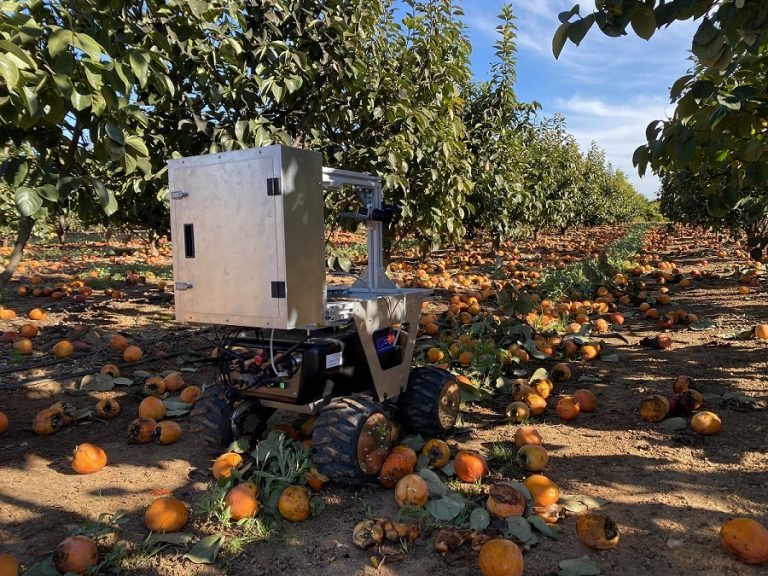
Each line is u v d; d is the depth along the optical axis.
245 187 3.32
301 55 5.47
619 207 52.88
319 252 3.44
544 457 3.98
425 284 13.15
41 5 3.14
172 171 3.62
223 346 3.88
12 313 10.05
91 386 6.14
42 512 3.59
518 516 3.19
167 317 9.98
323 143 6.92
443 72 8.44
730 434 4.54
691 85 3.20
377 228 4.54
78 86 2.82
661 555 2.96
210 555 3.01
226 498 3.45
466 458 3.84
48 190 2.89
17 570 2.80
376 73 7.13
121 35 3.42
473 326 7.82
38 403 5.87
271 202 3.23
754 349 7.07
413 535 3.15
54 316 10.32
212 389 4.38
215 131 5.39
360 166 7.25
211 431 4.20
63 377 6.58
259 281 3.33
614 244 24.58
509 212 17.23
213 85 5.27
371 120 7.30
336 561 3.01
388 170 7.33
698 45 2.54
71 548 2.86
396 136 7.04
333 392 3.98
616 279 12.46
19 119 2.73
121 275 15.93
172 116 5.68
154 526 3.27
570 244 27.08
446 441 4.62
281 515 3.40
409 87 7.41
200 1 4.54
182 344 8.31
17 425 5.27
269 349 3.68
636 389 5.84
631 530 3.21
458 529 3.17
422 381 4.48
